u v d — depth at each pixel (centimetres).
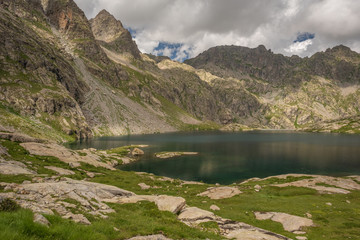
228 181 7512
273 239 1833
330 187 4831
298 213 3080
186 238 1550
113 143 18538
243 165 10119
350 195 4188
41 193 1923
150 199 2683
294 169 9219
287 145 17738
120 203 2441
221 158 11888
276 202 3722
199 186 5522
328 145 17238
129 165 10031
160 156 12381
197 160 11331
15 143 6406
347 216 2973
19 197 1681
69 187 2227
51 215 1300
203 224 2086
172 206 2373
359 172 8606
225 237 1838
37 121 18212
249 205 3522
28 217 1098
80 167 6272
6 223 1008
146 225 1638
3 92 18212
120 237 1332
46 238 1012
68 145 16212
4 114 14912
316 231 2447
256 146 17275
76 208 1714
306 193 4416
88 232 1220
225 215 2984
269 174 8431
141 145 16825
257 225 2639
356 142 19138
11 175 3138
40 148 6712
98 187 2855
